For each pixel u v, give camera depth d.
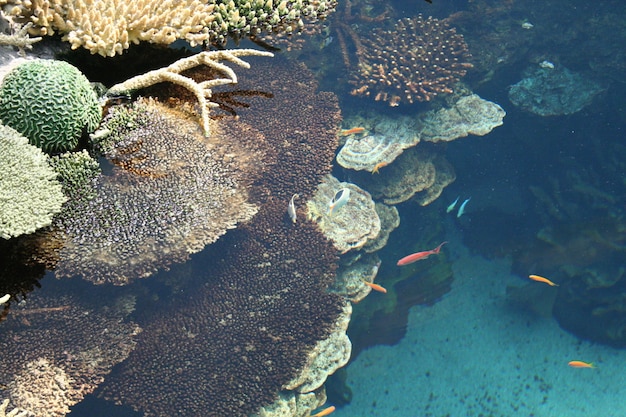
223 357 1.46
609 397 2.26
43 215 1.08
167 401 1.37
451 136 2.01
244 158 1.42
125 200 1.23
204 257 1.51
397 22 2.12
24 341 1.20
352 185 1.96
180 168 1.29
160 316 1.42
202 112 1.24
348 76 2.02
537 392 2.26
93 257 1.20
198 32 1.33
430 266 2.31
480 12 2.23
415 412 2.16
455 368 2.26
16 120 1.09
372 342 2.25
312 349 1.57
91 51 1.18
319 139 1.66
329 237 1.78
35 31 1.17
